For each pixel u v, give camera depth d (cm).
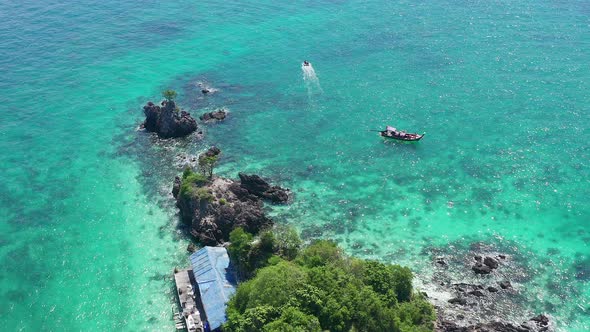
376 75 12781
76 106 12019
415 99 11662
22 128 11181
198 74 13400
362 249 7619
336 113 11300
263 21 16575
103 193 9100
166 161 9888
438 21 15800
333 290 5828
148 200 8881
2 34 15662
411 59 13488
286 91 12306
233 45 14962
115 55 14512
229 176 9262
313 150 10081
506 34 14612
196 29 16138
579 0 16938
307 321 5353
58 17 17112
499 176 9150
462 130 10481
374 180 9175
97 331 6475
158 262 7538
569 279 7056
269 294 5781
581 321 6406
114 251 7788
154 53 14600
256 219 7938
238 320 5641
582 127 10388
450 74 12644
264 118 11219
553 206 8412
